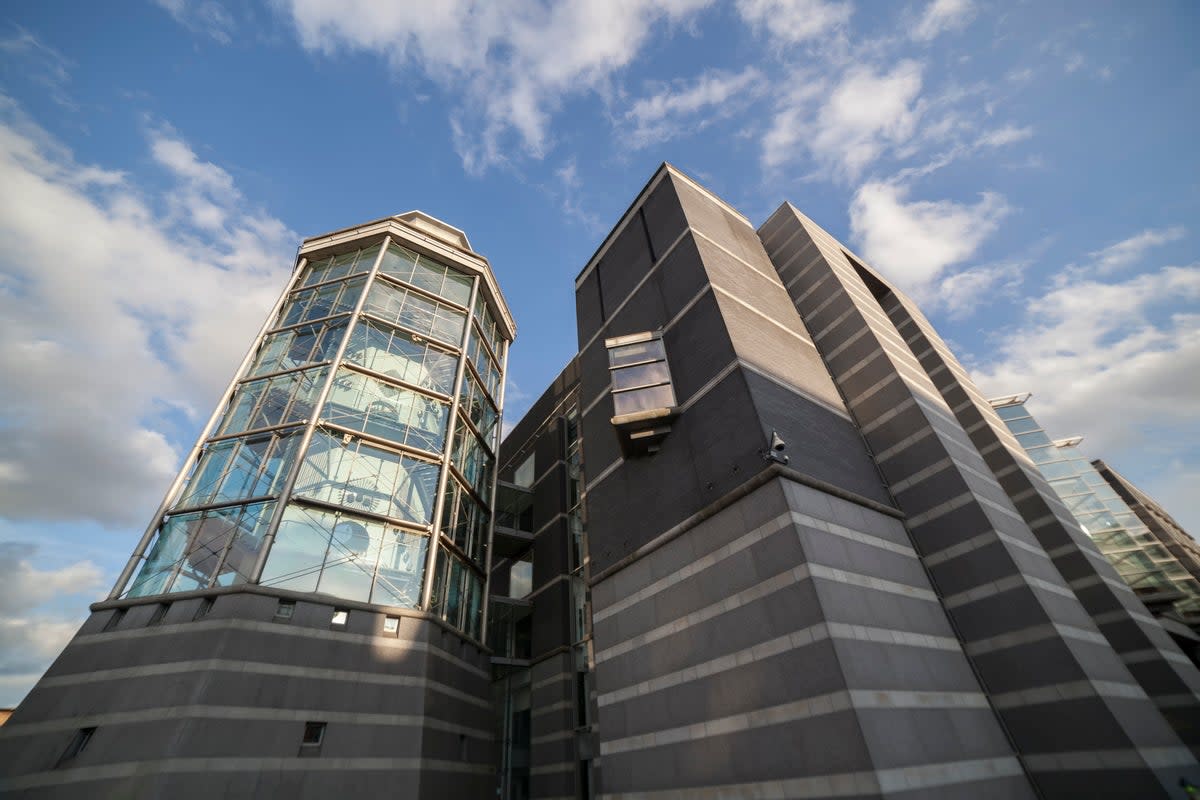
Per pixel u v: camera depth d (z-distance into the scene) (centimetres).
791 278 3259
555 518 3469
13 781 1533
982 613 1833
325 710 1842
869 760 1212
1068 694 1575
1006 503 2242
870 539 1831
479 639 2803
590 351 3131
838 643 1392
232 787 1584
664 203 3016
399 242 3484
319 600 2034
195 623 1845
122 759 1553
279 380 2706
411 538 2472
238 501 2217
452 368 3225
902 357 2798
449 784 2061
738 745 1479
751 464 1830
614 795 1783
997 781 1447
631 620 2027
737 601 1666
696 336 2367
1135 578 3606
